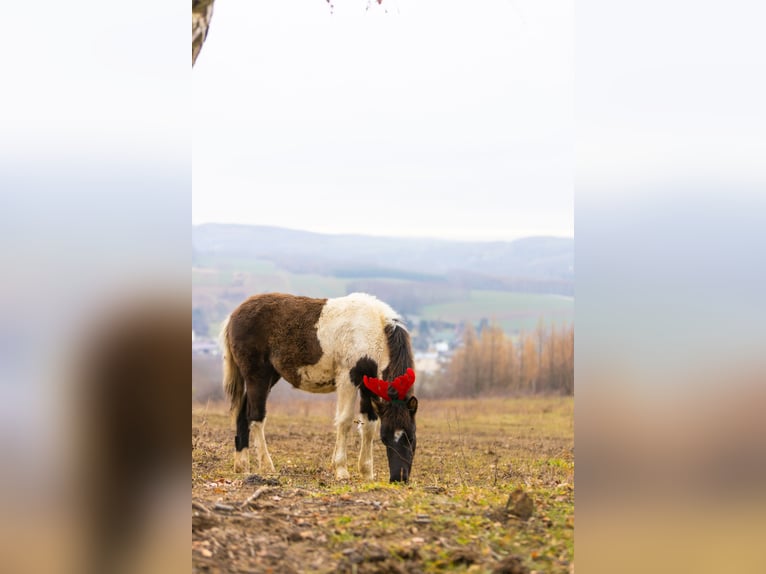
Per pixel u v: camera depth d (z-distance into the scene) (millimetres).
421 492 5211
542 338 36594
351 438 11438
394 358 7352
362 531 4031
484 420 16688
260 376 7883
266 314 7898
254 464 8391
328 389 7973
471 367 35094
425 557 3674
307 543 3854
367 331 7469
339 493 5230
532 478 7348
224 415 14750
